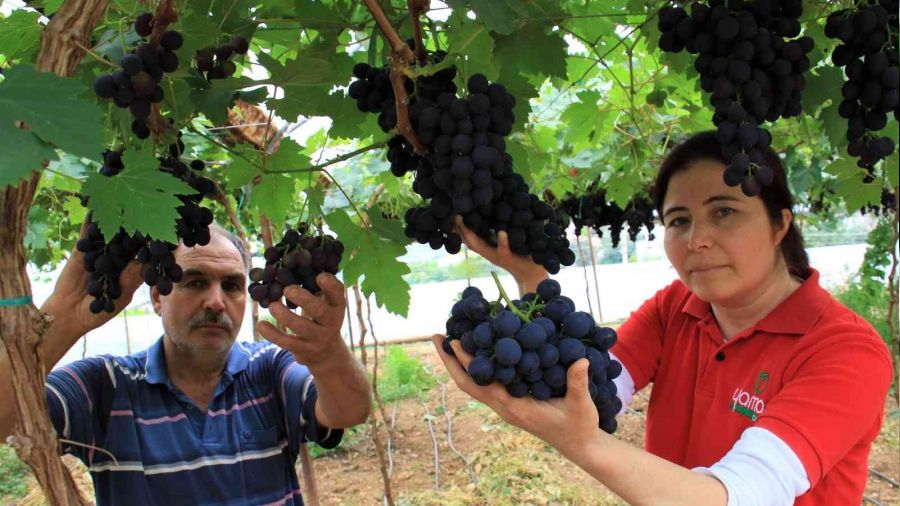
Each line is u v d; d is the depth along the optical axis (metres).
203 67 1.68
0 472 6.73
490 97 1.47
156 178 1.18
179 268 1.57
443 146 1.42
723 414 2.00
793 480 1.46
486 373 1.18
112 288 1.56
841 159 2.85
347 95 2.05
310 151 4.05
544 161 3.87
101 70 1.64
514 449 6.45
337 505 5.69
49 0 1.50
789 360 1.84
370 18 1.90
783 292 2.02
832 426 1.54
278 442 2.60
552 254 1.80
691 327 2.29
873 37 1.49
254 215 3.26
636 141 4.66
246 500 2.44
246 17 1.85
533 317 1.33
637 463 1.34
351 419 2.52
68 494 1.04
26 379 1.00
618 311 16.33
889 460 5.83
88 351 12.26
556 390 1.27
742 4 1.47
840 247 23.55
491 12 1.43
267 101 1.87
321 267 1.70
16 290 0.98
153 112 1.56
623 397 2.31
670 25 1.61
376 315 17.19
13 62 1.69
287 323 1.74
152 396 2.43
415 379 9.35
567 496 5.44
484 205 1.58
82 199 1.54
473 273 9.83
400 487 5.98
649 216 6.42
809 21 1.90
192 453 2.38
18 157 0.84
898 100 1.49
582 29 2.51
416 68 1.37
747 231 1.95
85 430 2.27
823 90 1.91
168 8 1.25
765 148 1.48
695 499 1.35
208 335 2.45
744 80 1.43
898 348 3.07
